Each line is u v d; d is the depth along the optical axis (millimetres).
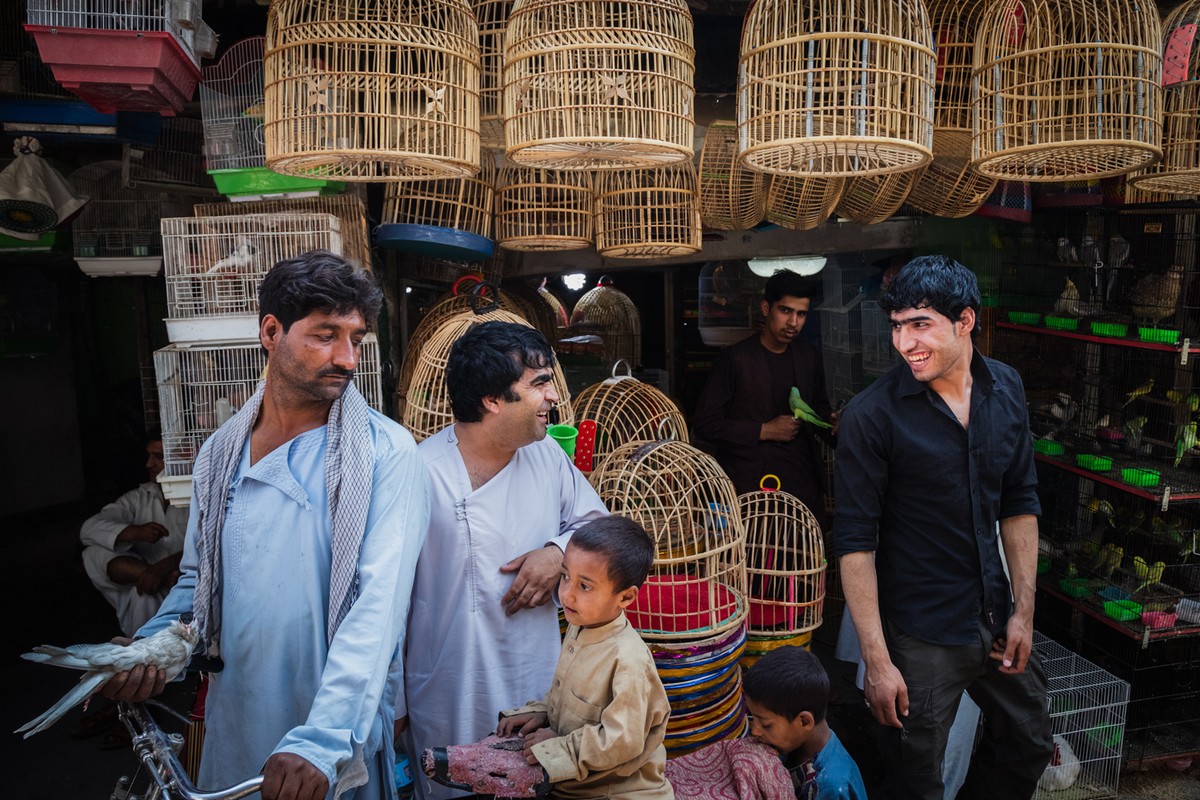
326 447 1504
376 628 1386
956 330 2006
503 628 1827
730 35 3559
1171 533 3281
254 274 2646
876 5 2350
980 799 2434
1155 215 3404
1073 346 3842
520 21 2422
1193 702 3418
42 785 2965
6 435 6105
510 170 3340
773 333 3637
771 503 3523
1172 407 3453
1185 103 2682
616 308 6504
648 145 2248
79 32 2092
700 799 1864
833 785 1902
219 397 2676
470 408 1767
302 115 2318
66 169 3781
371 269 3258
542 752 1553
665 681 2270
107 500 6543
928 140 2398
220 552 1509
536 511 1897
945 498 2123
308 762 1235
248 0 3271
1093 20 2518
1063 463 3459
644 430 3295
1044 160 2568
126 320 6586
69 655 1313
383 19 2469
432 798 1834
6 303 5824
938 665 2174
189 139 3656
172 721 3375
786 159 2566
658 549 2604
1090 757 2967
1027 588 2223
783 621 2820
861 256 4414
